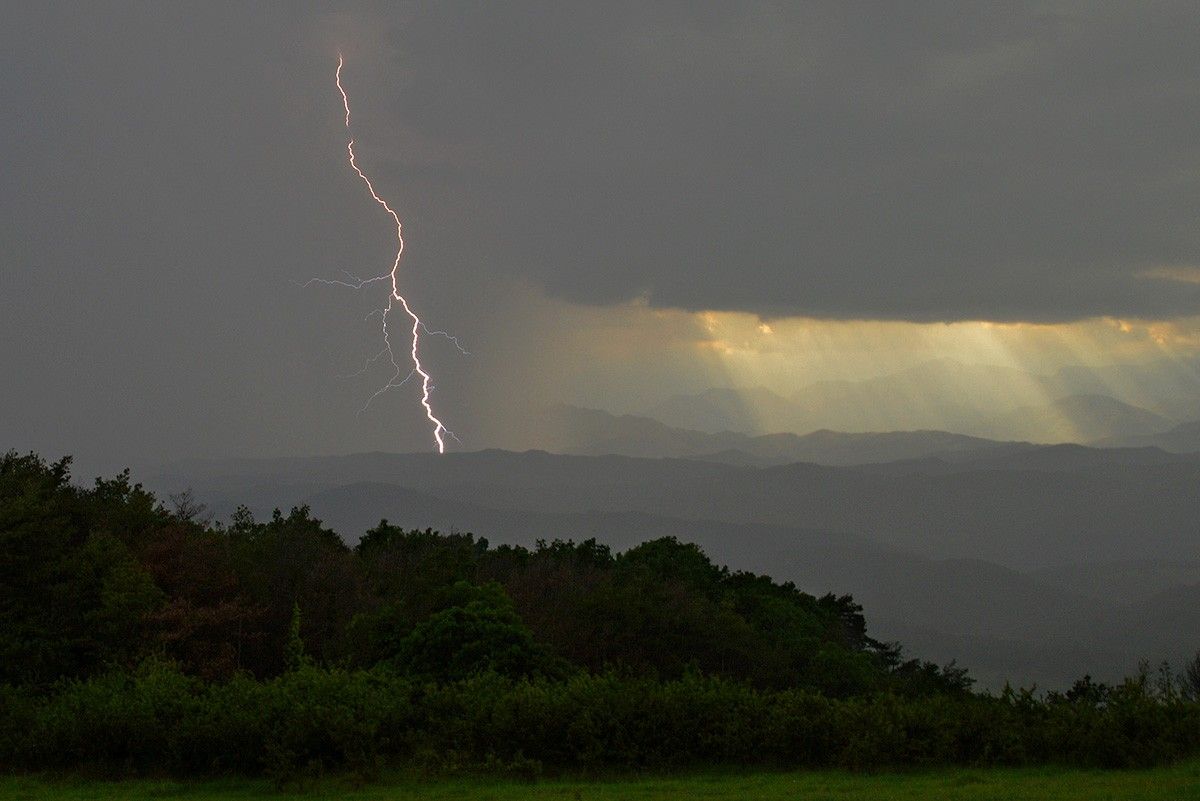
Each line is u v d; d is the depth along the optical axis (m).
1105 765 17.97
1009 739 18.55
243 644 33.41
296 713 18.47
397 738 19.09
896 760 18.48
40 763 19.02
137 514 34.12
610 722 18.73
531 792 16.84
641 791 16.80
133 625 27.61
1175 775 16.97
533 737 18.69
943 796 15.78
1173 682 22.72
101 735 18.83
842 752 18.47
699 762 18.91
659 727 18.91
